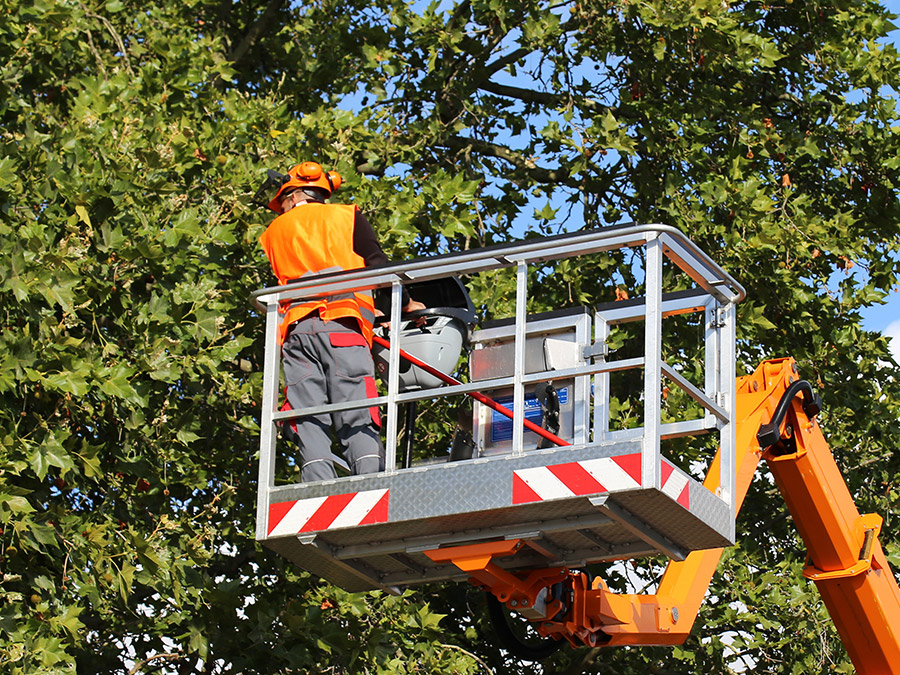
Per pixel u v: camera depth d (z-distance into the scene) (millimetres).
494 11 19781
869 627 12680
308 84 21172
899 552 18953
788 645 17891
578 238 8984
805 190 20906
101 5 17672
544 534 9336
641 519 8961
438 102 20734
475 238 20219
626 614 11055
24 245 12438
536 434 10016
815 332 19578
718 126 20125
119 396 12617
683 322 19375
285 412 9609
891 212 20422
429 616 15695
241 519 16562
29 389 12547
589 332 10242
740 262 18172
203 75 18062
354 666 15070
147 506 14422
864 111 20297
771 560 19625
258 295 9906
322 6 21703
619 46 20234
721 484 9656
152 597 15922
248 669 15328
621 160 20578
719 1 18656
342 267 10172
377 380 10977
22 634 12086
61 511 12727
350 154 17719
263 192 16234
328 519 9172
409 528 9125
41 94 16453
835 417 19594
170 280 13805
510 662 19312
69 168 13336
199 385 15109
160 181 13938
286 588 16609
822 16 20672
